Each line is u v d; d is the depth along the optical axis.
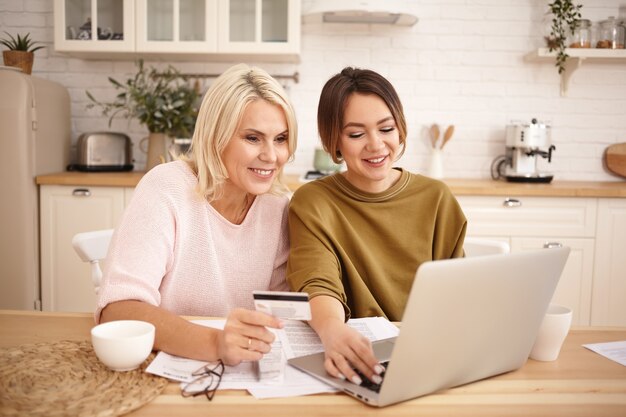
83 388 0.89
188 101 3.44
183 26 3.36
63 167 3.55
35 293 3.21
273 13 3.33
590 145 3.72
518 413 0.84
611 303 3.14
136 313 1.12
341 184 1.57
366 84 1.44
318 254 1.36
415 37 3.69
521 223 3.12
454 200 1.59
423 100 3.73
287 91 3.73
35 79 3.28
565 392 0.92
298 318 0.96
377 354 1.03
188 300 1.41
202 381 0.93
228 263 1.43
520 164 3.45
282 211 1.52
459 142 3.75
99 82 3.75
